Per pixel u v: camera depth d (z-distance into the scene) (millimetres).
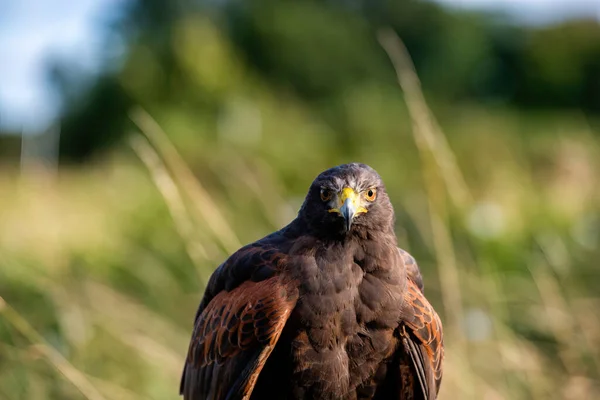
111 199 16500
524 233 12953
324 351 6426
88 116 27531
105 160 23875
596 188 16094
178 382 8914
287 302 6406
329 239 6648
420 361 6547
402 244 12016
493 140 19812
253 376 6344
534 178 17688
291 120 20188
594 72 41188
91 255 12680
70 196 17469
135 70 24688
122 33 29656
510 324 10031
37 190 14359
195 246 9055
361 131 19672
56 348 9258
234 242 8711
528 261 11617
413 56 39781
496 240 11828
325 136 19516
